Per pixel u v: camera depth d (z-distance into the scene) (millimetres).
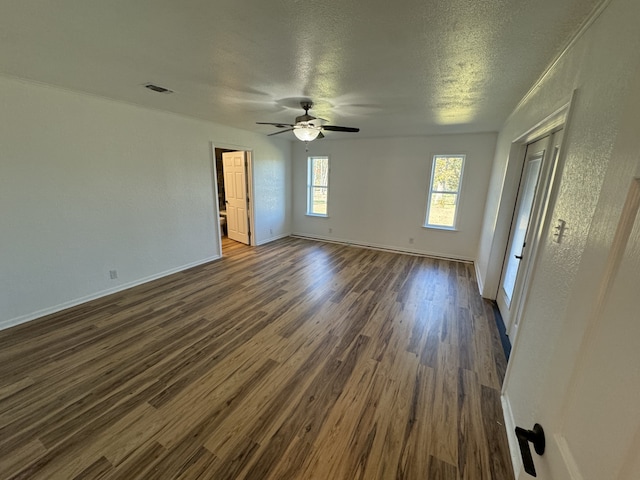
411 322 2871
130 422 1666
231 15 1410
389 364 2221
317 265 4668
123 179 3391
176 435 1590
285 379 2039
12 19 1460
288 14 1391
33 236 2734
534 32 1467
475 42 1616
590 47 1270
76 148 2938
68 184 2922
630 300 415
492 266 3342
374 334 2641
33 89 2572
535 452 732
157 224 3869
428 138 4988
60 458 1453
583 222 1119
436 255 5305
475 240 4934
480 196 4750
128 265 3592
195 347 2398
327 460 1471
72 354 2279
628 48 926
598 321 510
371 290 3664
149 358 2246
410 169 5250
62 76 2373
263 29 1540
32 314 2795
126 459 1454
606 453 423
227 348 2393
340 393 1918
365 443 1562
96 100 3018
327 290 3646
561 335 656
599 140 1083
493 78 2143
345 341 2521
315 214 6449
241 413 1743
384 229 5723
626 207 466
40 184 2727
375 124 4059
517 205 2969
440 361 2266
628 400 387
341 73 2152
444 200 5172
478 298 3463
